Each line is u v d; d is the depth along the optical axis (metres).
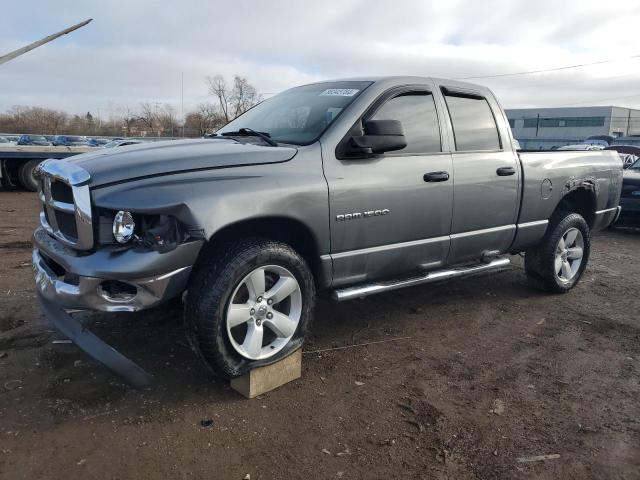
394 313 5.04
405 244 4.14
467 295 5.68
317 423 3.13
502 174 4.77
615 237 9.93
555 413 3.35
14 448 2.78
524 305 5.43
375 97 4.04
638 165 11.25
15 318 4.46
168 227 3.01
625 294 5.93
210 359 3.18
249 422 3.11
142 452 2.79
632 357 4.23
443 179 4.27
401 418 3.23
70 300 3.09
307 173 3.52
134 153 3.31
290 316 3.55
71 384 3.43
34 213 10.82
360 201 3.76
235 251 3.21
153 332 4.25
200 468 2.70
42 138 34.66
